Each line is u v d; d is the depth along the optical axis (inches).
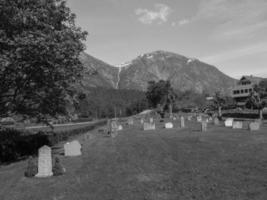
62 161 770.2
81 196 453.1
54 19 899.4
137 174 569.0
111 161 727.1
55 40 794.8
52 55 784.3
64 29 884.0
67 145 866.1
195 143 964.0
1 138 970.1
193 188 451.5
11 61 734.5
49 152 617.3
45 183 552.4
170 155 756.6
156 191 452.1
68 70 861.2
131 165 659.4
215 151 780.0
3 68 720.3
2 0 753.0
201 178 505.0
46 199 455.8
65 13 924.6
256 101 2458.2
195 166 605.3
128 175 565.6
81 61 924.6
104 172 606.2
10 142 979.3
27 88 898.7
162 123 2357.3
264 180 470.9
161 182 499.8
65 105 1007.6
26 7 826.2
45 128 2330.2
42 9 819.4
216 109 3764.8
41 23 818.8
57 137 1397.6
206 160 661.3
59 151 1016.2
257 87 2541.8
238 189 433.4
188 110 4537.4
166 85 4005.9
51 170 622.8
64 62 836.0
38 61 800.3
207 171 553.3
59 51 791.1
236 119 2517.2
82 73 917.8
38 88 904.9
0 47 797.9
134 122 2832.2
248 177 494.3
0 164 871.7
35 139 1121.4
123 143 1102.4
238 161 629.0
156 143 1020.5
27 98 938.1
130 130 1776.6
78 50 888.9
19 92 908.6
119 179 539.5
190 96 4894.2
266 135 1133.1
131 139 1227.2
